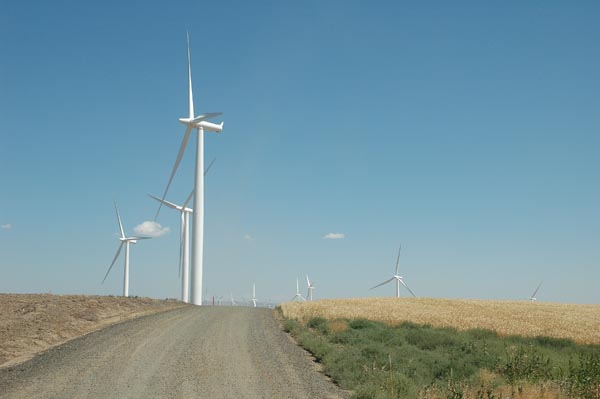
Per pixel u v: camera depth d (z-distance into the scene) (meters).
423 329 34.72
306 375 17.56
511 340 32.47
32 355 19.69
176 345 22.22
